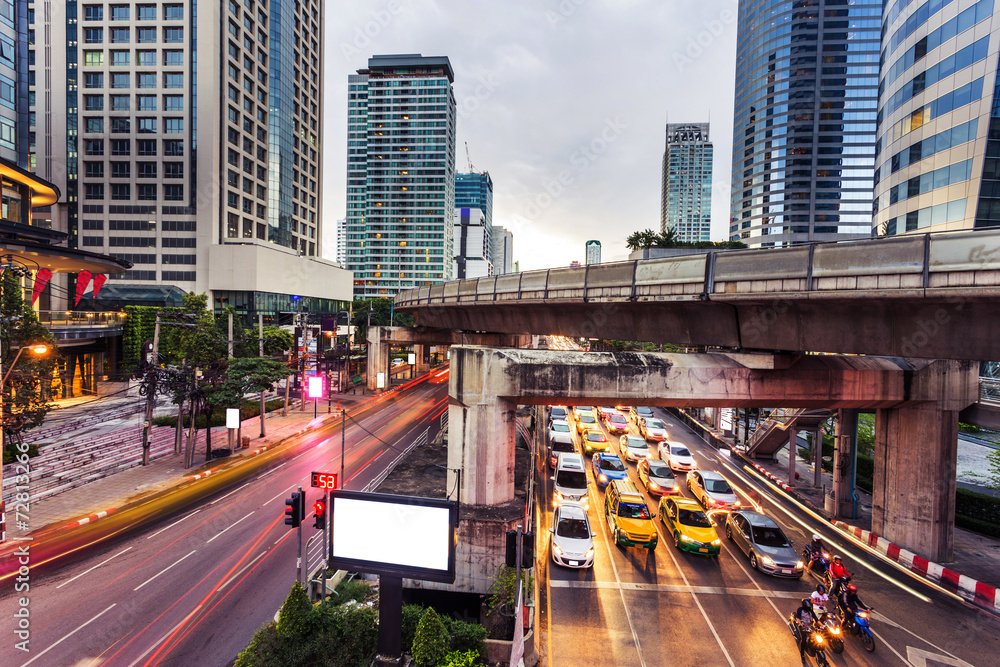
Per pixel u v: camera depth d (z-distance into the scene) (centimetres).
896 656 1077
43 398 1991
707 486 1984
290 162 8631
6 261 2792
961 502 1934
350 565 1009
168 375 2503
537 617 1193
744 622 1192
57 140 6544
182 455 2656
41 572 1398
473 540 1326
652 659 1041
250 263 6431
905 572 1491
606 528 1756
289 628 1031
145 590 1305
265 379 2891
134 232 6575
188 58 6544
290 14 8650
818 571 1470
